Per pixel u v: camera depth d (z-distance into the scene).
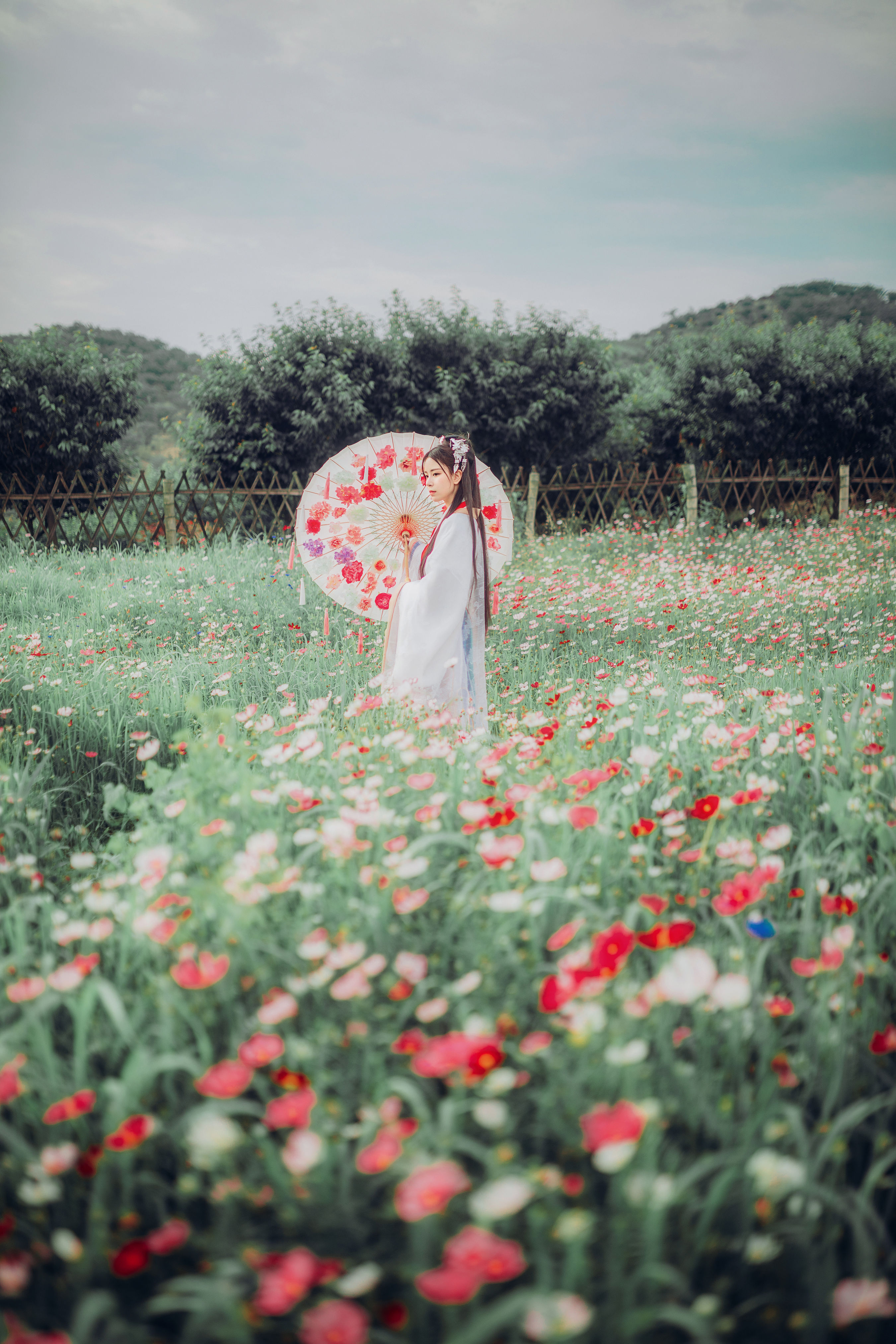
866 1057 1.42
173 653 4.95
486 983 1.46
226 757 2.47
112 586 6.56
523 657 4.94
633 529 10.88
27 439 10.66
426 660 3.47
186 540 9.48
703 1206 1.05
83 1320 0.91
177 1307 0.95
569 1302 0.84
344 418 10.56
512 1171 1.13
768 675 4.07
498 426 11.63
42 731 3.50
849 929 1.55
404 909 1.59
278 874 1.77
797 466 14.16
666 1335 0.99
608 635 5.44
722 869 1.93
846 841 2.04
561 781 2.26
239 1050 1.40
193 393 10.96
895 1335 1.05
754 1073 1.41
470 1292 0.85
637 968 1.53
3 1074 1.19
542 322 12.01
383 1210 1.16
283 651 5.01
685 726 3.00
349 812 1.89
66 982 1.41
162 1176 1.30
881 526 10.37
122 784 2.93
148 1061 1.21
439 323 11.50
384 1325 1.02
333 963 1.46
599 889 1.79
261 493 10.24
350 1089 1.29
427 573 3.49
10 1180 1.24
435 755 2.37
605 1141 1.00
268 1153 1.10
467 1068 1.14
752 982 1.49
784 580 6.78
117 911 1.82
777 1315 1.03
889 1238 1.17
